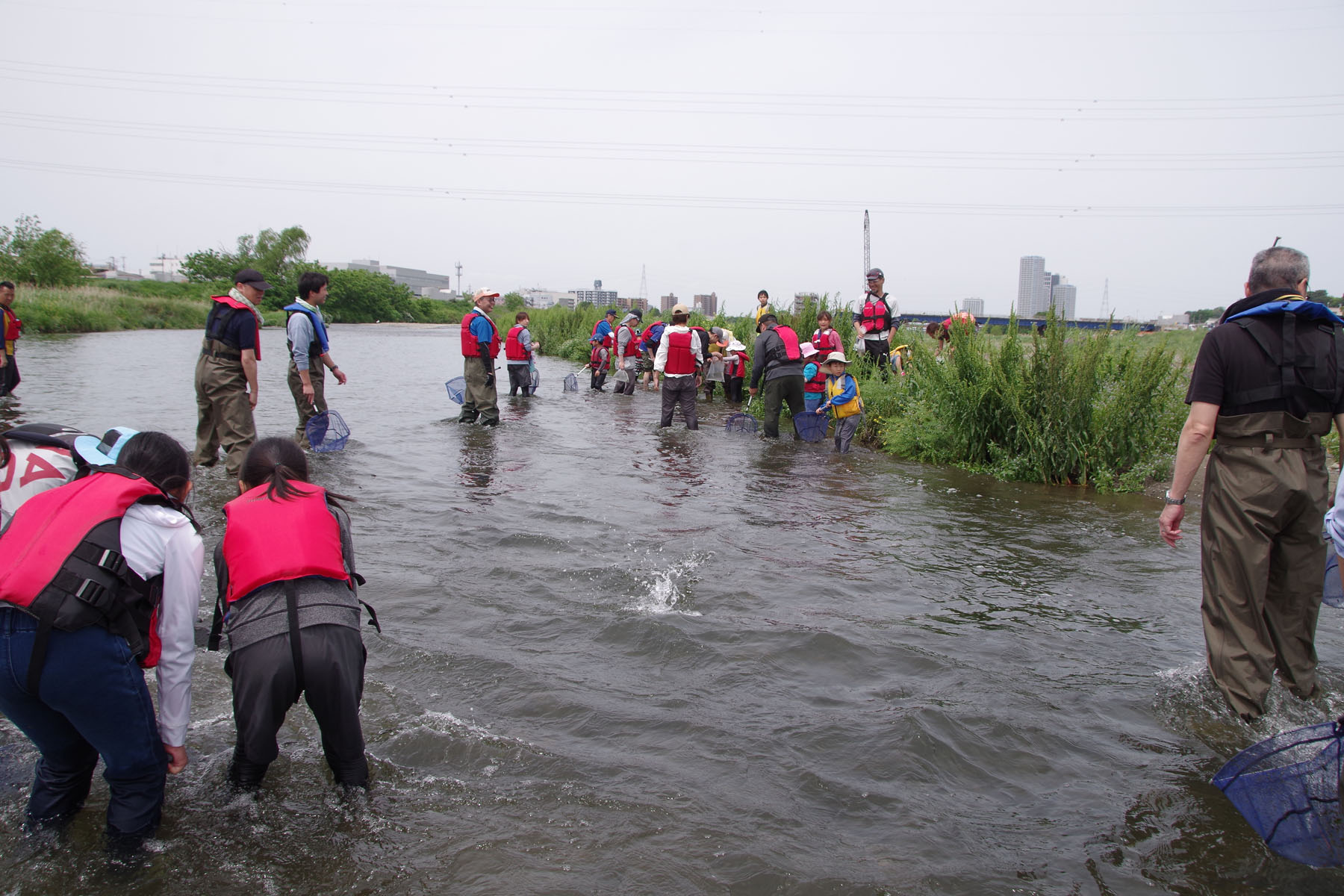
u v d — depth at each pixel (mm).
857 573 5383
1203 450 3422
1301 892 2439
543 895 2328
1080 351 9148
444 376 20484
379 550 5566
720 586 5004
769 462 9625
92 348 25875
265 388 16297
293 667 2615
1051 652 4195
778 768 3043
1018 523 6906
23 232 44906
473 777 2957
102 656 2385
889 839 2645
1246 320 3346
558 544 5742
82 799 2709
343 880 2387
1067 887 2439
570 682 3701
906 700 3607
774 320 11664
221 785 2873
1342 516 2594
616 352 20594
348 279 80438
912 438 10234
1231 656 3436
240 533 2758
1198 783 3033
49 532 2412
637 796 2840
